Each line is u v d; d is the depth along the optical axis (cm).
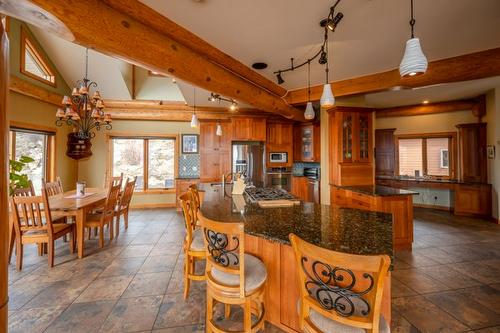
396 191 333
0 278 83
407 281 243
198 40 240
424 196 592
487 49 269
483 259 294
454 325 180
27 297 217
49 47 443
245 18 208
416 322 183
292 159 614
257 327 149
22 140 416
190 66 247
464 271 264
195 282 245
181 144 637
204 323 183
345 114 394
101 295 220
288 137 611
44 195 271
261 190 322
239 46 257
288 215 192
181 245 350
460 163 533
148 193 621
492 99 458
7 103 88
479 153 491
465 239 365
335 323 111
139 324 182
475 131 496
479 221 465
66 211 304
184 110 607
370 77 339
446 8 192
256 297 145
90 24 166
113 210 373
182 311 198
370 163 406
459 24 216
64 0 150
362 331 105
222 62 280
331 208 216
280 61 295
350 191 367
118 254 315
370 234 145
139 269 272
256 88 354
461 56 282
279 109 411
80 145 504
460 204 508
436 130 565
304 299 116
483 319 186
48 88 455
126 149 619
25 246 346
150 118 603
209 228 142
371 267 93
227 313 187
